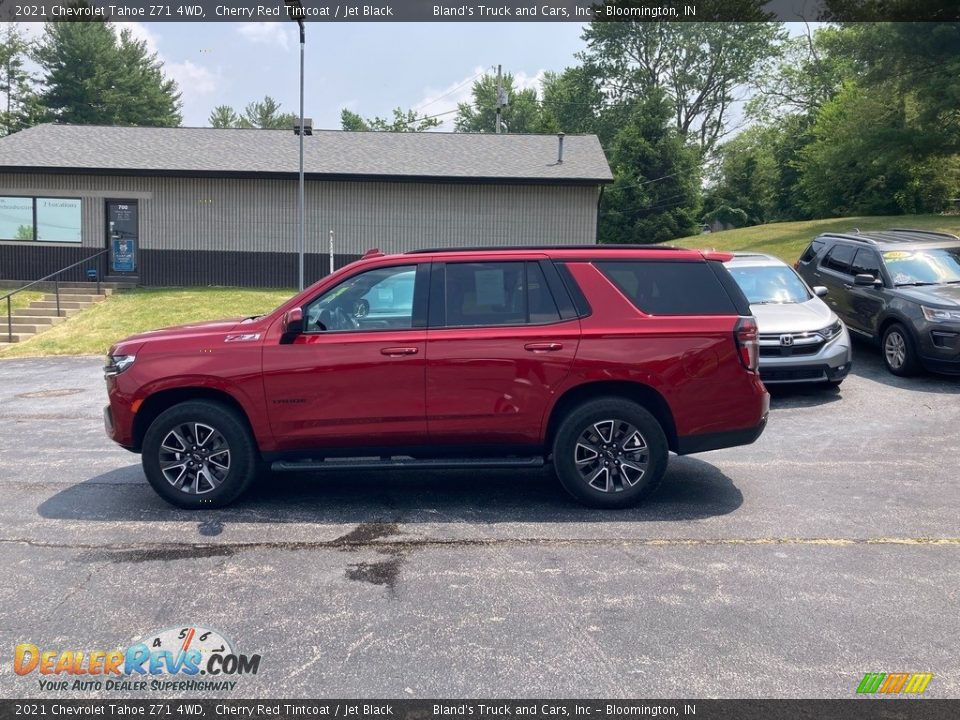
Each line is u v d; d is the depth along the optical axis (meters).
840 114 40.66
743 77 55.97
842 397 10.91
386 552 5.62
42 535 6.02
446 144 26.05
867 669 4.06
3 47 51.75
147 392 6.48
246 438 6.49
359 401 6.37
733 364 6.39
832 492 6.94
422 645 4.32
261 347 6.41
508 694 3.86
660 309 6.43
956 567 5.31
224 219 23.72
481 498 6.83
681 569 5.28
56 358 15.84
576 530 6.03
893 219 30.91
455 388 6.35
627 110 56.31
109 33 53.69
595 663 4.12
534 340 6.34
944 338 11.38
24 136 25.64
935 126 28.55
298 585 5.08
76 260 23.64
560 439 6.39
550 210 23.80
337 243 23.92
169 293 21.94
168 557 5.56
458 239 23.86
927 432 9.08
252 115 96.06
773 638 4.37
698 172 48.38
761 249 28.50
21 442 9.14
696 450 6.47
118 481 7.49
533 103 70.25
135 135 26.14
